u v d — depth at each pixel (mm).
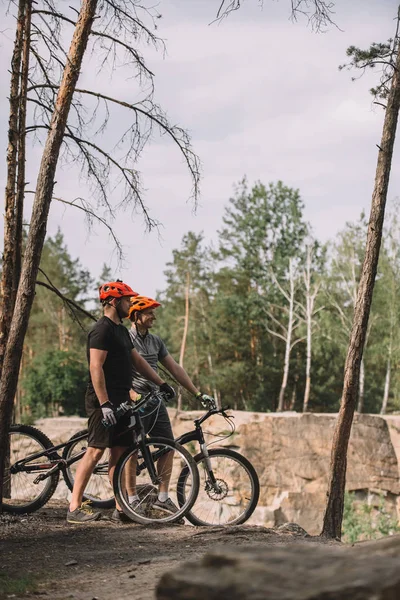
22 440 8312
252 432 33938
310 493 33906
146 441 7762
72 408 60031
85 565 6016
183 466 7875
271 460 34062
